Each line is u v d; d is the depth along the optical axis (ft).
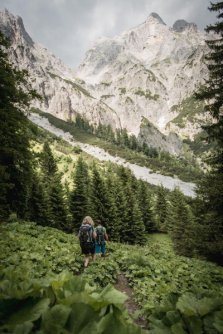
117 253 46.85
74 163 381.19
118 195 178.70
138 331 5.95
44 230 55.16
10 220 58.54
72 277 8.38
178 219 156.66
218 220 47.42
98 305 6.64
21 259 30.22
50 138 568.41
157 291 27.50
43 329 5.61
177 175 540.93
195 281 31.37
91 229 37.01
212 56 49.85
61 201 159.63
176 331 7.41
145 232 192.95
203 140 51.16
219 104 49.16
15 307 6.24
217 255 48.83
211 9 49.93
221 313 7.96
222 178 47.67
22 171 66.80
